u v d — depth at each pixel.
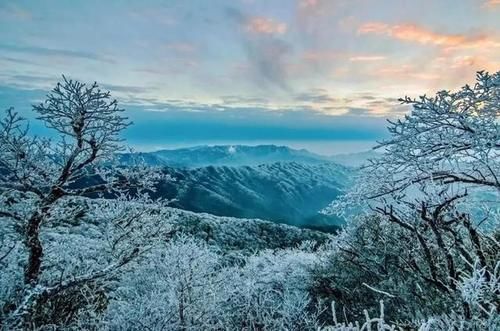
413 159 4.36
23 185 6.13
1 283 5.78
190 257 7.16
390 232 7.14
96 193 6.96
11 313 5.17
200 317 6.82
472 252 4.63
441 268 5.53
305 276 9.09
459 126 4.14
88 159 6.56
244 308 7.52
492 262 4.71
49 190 6.46
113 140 6.44
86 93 5.80
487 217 5.09
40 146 6.22
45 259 6.89
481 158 3.98
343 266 8.35
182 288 6.79
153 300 6.63
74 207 7.34
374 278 7.41
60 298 6.71
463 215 4.70
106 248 7.91
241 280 8.49
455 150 4.22
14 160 6.01
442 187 4.45
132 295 7.74
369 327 2.82
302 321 7.18
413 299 5.51
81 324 6.35
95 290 7.45
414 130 4.30
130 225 8.09
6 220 6.30
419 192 4.75
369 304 7.07
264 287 8.79
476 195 4.91
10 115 5.78
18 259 6.82
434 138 4.27
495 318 3.04
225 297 7.56
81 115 5.96
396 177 4.80
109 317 6.82
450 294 4.26
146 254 7.86
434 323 3.37
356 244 7.96
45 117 5.96
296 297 7.68
